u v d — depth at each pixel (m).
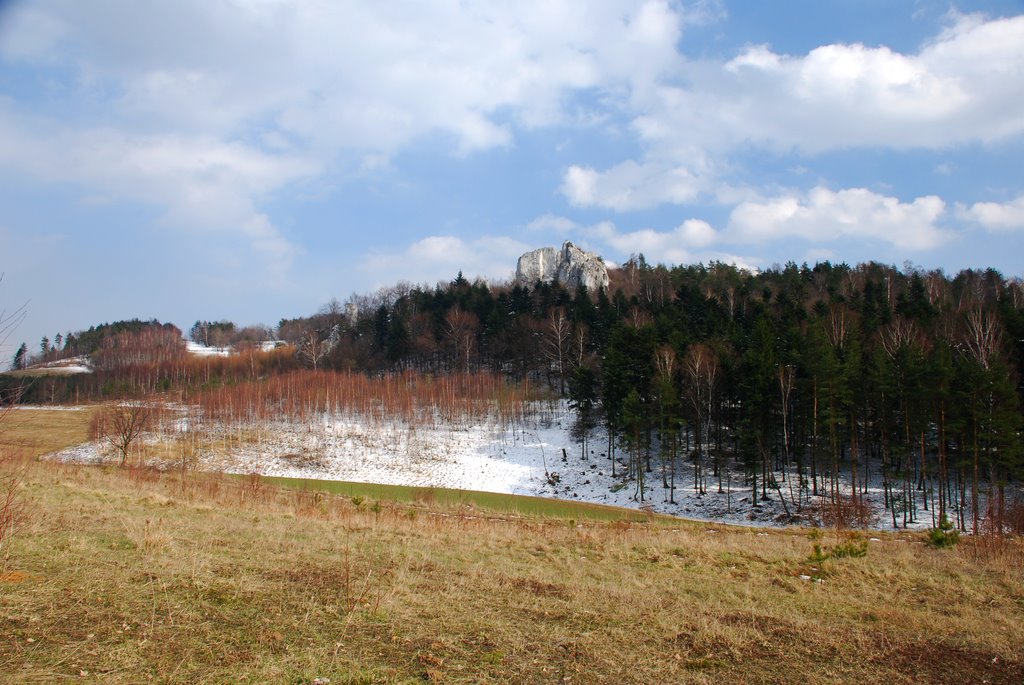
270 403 77.69
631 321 73.62
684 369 53.47
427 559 12.98
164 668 6.55
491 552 14.73
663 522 33.66
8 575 8.64
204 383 97.38
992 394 36.91
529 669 7.54
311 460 58.12
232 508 18.55
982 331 47.62
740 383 47.88
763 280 112.69
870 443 52.62
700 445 55.69
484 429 67.19
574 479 53.72
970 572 14.15
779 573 14.05
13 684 5.85
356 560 12.36
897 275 100.31
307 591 9.78
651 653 8.40
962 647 9.19
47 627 7.24
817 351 45.75
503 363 87.38
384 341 100.69
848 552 15.95
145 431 64.44
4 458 16.11
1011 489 42.59
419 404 72.31
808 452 53.62
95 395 97.12
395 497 39.47
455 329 88.38
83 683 6.04
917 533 26.48
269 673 6.71
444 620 9.05
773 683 7.67
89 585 8.73
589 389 59.56
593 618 9.72
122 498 16.92
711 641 9.05
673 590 11.88
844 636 9.55
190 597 8.82
